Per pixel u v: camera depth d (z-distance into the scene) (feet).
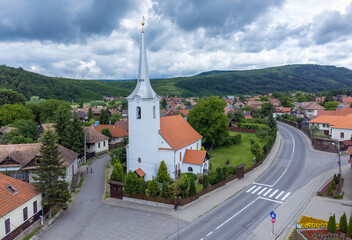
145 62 148.15
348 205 115.65
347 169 163.94
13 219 90.12
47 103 354.54
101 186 148.66
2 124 285.43
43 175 106.22
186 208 116.78
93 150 217.15
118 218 109.09
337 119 273.54
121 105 639.35
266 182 148.56
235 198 127.13
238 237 92.12
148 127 145.79
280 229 97.04
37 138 238.07
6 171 133.18
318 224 98.58
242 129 291.58
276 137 275.39
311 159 191.31
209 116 210.18
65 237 94.94
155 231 97.66
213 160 193.47
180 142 160.86
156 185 123.75
